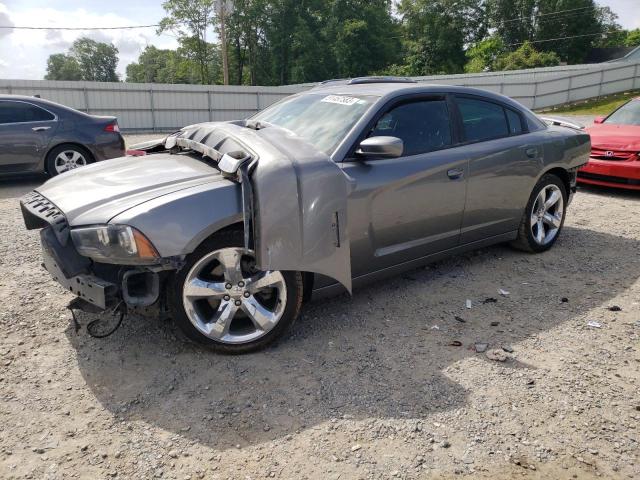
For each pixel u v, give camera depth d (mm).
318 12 54188
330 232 3082
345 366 3051
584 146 5203
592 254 5078
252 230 2957
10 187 8547
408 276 4465
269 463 2285
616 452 2373
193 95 27250
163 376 2928
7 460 2281
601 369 3055
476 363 3102
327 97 4168
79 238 2834
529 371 3020
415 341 3355
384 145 3279
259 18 54438
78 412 2617
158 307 3000
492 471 2250
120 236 2721
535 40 67500
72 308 3043
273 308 3227
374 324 3582
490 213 4422
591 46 70438
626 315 3760
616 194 7941
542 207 4969
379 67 53438
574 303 3961
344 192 3111
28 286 4133
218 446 2391
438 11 61250
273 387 2836
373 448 2381
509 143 4473
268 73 57312
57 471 2223
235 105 28547
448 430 2508
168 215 2781
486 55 60469
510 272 4578
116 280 2996
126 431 2482
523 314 3768
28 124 8195
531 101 33844
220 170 3029
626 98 34062
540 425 2551
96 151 8750
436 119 4074
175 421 2559
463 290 4184
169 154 3959
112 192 3045
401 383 2887
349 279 3244
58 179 3588
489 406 2689
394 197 3631
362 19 52406
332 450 2367
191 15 54938
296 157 3018
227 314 3064
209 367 3020
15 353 3139
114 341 3289
